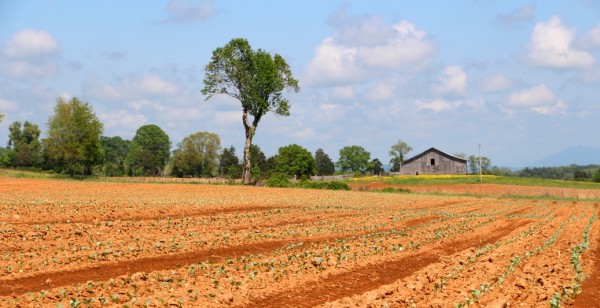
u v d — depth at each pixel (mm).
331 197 57375
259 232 27969
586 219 40156
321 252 22156
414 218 38250
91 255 19453
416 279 17000
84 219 30656
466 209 50469
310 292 15648
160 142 163000
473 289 15219
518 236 28953
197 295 14266
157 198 46969
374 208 46844
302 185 77188
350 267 19469
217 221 32219
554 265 19703
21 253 19609
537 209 51562
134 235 24812
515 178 108938
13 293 14609
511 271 18453
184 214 36062
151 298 13641
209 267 18516
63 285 15766
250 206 42969
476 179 105438
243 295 14727
